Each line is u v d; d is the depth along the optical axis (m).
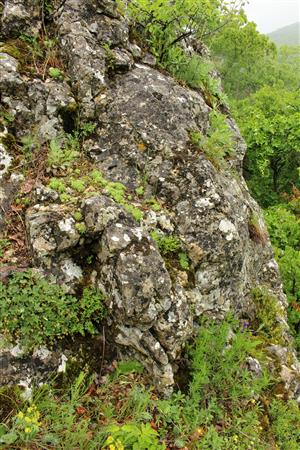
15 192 5.03
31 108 5.55
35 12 6.21
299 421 5.51
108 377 4.50
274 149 16.36
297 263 10.25
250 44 25.30
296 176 18.08
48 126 5.61
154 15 6.76
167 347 4.61
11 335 4.11
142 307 4.43
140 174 5.75
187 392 4.85
